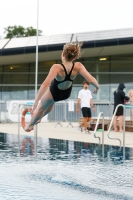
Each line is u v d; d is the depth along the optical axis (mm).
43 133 15352
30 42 27562
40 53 27578
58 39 27156
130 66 30172
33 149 9359
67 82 5270
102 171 6316
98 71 30594
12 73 31734
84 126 15117
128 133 15219
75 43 5324
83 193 4785
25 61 30984
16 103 20766
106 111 21969
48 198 4504
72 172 6207
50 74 5148
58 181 5508
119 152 8852
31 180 5551
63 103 23281
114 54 30172
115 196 4645
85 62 30750
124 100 15578
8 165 6844
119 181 5539
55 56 29312
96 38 26266
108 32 26766
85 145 10438
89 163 7156
